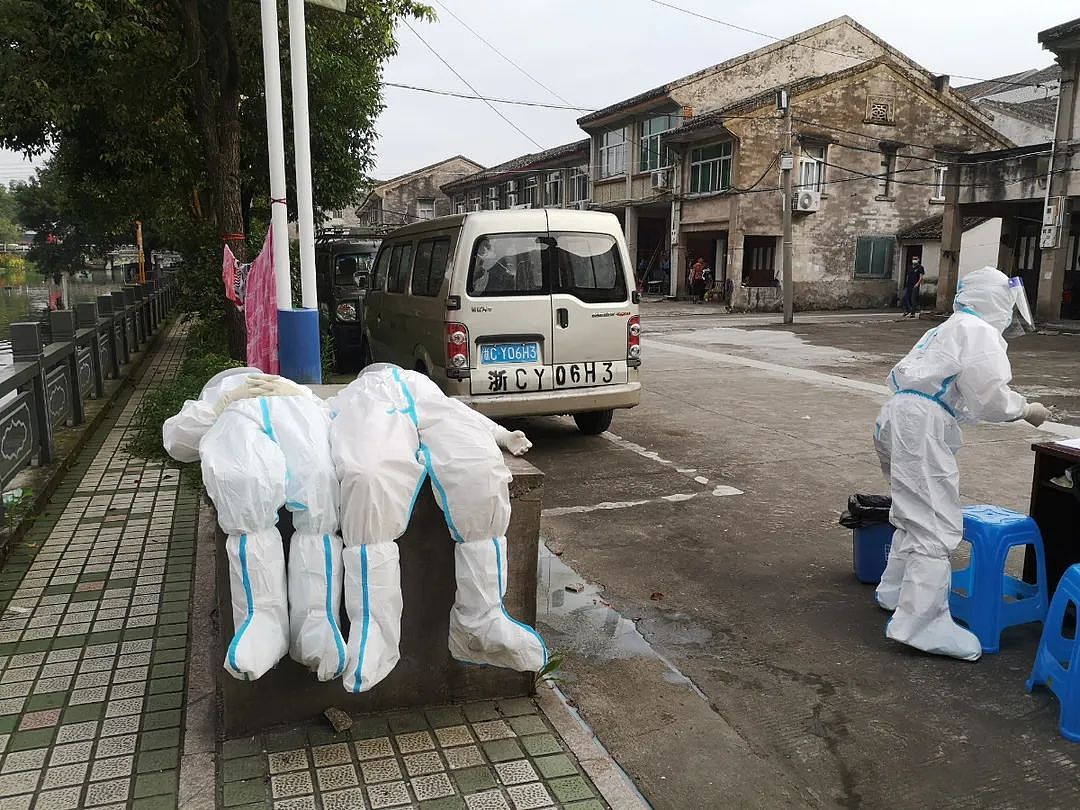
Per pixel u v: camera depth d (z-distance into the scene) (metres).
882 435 3.84
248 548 2.56
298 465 2.62
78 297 36.28
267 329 6.38
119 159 13.31
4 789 2.59
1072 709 3.00
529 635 2.87
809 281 27.67
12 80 8.66
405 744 2.82
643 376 11.76
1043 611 3.77
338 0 5.89
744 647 3.73
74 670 3.32
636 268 31.95
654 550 4.93
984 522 3.67
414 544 2.90
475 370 6.73
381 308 8.92
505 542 2.89
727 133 25.91
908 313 23.91
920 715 3.17
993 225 23.33
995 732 3.06
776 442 7.64
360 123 13.61
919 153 28.42
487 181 39.75
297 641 2.64
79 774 2.67
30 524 4.98
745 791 2.71
